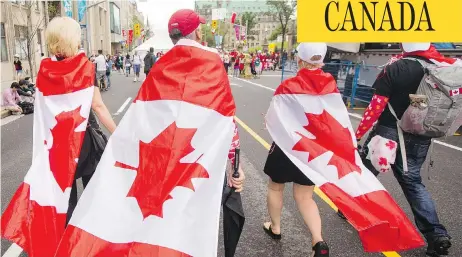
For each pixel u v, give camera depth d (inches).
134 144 87.5
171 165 83.5
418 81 115.0
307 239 134.6
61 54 106.3
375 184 107.3
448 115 112.5
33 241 97.4
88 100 104.4
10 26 861.2
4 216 98.7
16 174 202.8
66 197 101.3
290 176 114.4
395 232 102.3
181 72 88.0
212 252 79.2
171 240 78.8
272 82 861.2
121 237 80.3
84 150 108.9
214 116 87.0
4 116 408.2
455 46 300.7
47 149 103.9
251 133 301.0
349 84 467.8
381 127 125.0
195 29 89.7
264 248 128.4
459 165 228.5
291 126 112.0
